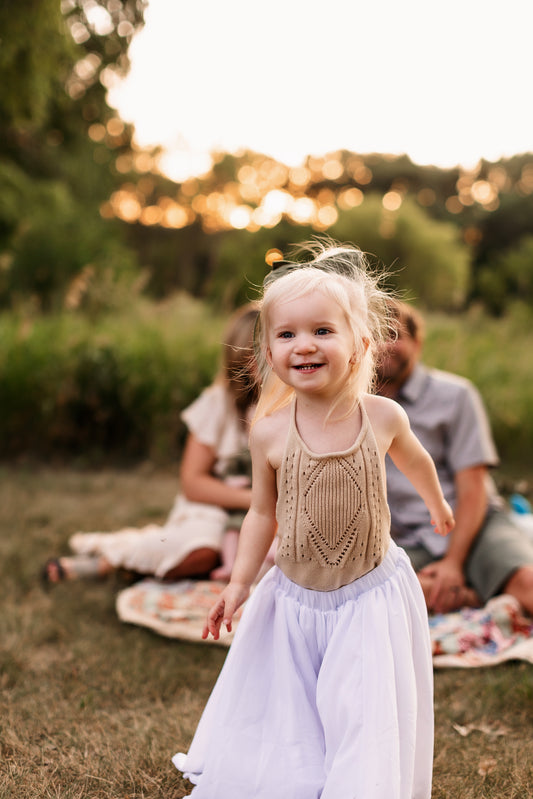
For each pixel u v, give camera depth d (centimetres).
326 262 176
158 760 208
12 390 650
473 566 310
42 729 225
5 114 977
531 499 549
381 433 168
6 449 661
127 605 316
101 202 2069
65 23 888
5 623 304
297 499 166
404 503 325
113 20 1163
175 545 331
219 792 167
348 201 4472
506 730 228
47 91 928
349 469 163
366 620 165
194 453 343
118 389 654
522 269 2558
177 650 285
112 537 396
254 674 175
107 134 2256
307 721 168
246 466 346
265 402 178
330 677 165
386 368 310
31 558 391
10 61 846
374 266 203
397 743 157
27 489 548
